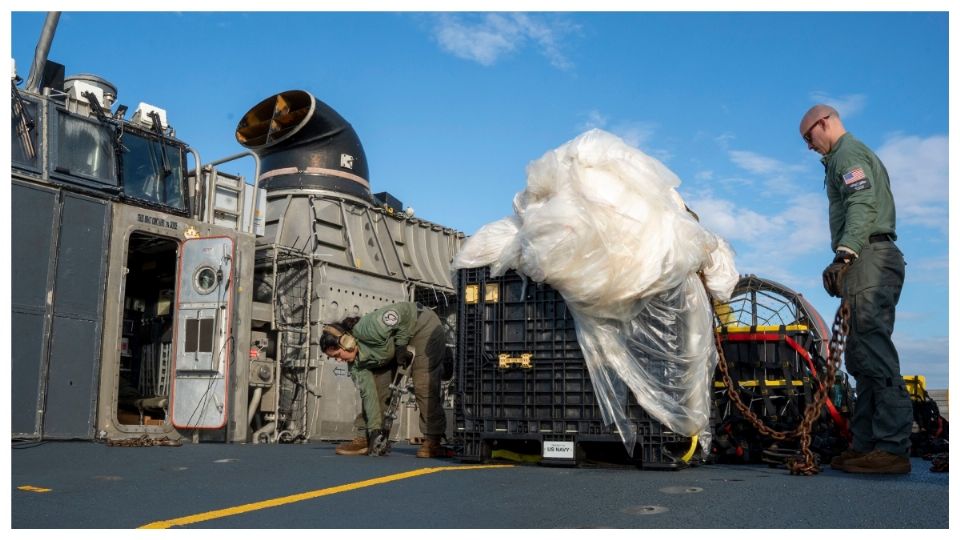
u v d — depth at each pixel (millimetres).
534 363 5617
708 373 5410
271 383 9875
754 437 6422
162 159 9156
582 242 5066
